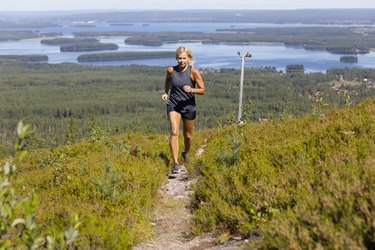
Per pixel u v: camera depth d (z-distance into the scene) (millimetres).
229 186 7121
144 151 11953
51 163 11500
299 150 7617
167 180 9500
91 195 7254
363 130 7875
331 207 4398
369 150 6410
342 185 4711
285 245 4125
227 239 5750
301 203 4965
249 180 6875
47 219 6191
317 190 5180
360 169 5441
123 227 6031
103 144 14953
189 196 7828
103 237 5355
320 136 8062
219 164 8703
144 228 6438
